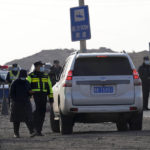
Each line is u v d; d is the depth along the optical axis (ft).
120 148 91.91
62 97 123.95
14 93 134.21
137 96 123.03
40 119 133.08
